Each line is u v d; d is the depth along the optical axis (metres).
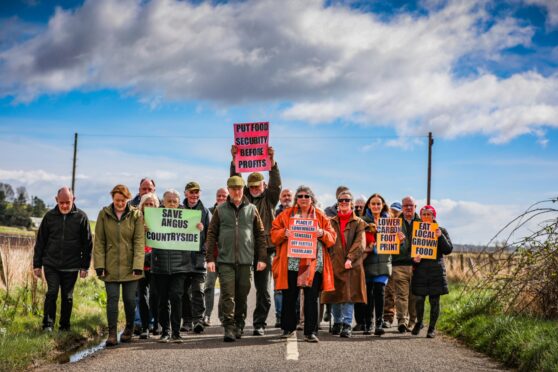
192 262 10.55
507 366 7.75
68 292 9.81
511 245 10.61
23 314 10.80
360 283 10.03
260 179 10.71
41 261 9.84
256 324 10.11
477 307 10.99
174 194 9.73
